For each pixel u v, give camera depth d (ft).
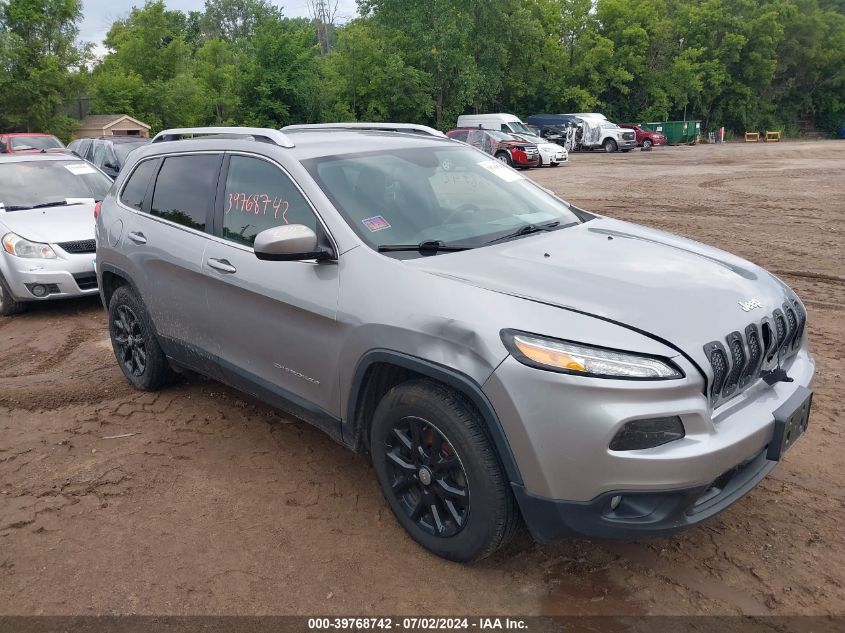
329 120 145.07
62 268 23.43
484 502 9.18
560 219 13.06
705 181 62.75
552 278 9.76
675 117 209.77
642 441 8.32
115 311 16.60
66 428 14.92
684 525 8.63
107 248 16.15
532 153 88.48
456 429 9.24
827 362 17.61
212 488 12.33
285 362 11.86
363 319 10.18
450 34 142.41
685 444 8.39
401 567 10.07
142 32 142.20
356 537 10.80
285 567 10.12
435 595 9.48
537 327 8.73
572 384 8.29
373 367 10.37
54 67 111.34
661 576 9.80
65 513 11.64
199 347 13.94
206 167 13.92
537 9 176.65
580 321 8.76
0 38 108.27
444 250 10.92
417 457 10.03
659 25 192.54
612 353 8.40
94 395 16.62
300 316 11.25
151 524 11.27
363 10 146.41
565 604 9.29
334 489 12.21
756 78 220.23
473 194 12.89
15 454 13.80
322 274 10.98
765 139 211.41
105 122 120.16
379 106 148.66
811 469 12.51
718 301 9.59
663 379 8.29
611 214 43.68
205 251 13.17
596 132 131.85
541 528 8.95
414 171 12.76
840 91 241.96
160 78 139.44
